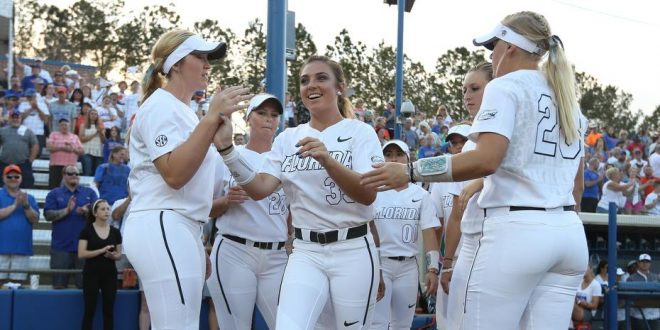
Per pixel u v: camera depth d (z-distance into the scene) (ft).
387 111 57.57
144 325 25.76
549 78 11.78
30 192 40.16
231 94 12.70
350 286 13.51
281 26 22.12
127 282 27.99
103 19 123.75
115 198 35.29
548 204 11.33
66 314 25.29
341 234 13.58
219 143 13.46
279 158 14.42
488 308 11.41
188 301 12.68
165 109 12.92
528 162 11.43
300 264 13.71
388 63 100.99
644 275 33.14
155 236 12.62
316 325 14.37
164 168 12.52
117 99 53.21
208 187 13.38
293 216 14.17
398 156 21.39
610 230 24.84
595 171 47.19
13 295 24.89
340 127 14.10
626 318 26.21
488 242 11.56
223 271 18.06
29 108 45.78
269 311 18.43
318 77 14.12
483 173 11.14
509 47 12.15
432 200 20.90
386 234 20.49
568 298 11.66
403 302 20.92
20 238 31.40
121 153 36.01
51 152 40.42
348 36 100.22
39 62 52.34
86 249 25.32
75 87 53.57
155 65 13.65
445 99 111.65
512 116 11.32
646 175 52.21
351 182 12.88
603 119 178.50
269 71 22.11
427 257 20.61
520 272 11.19
